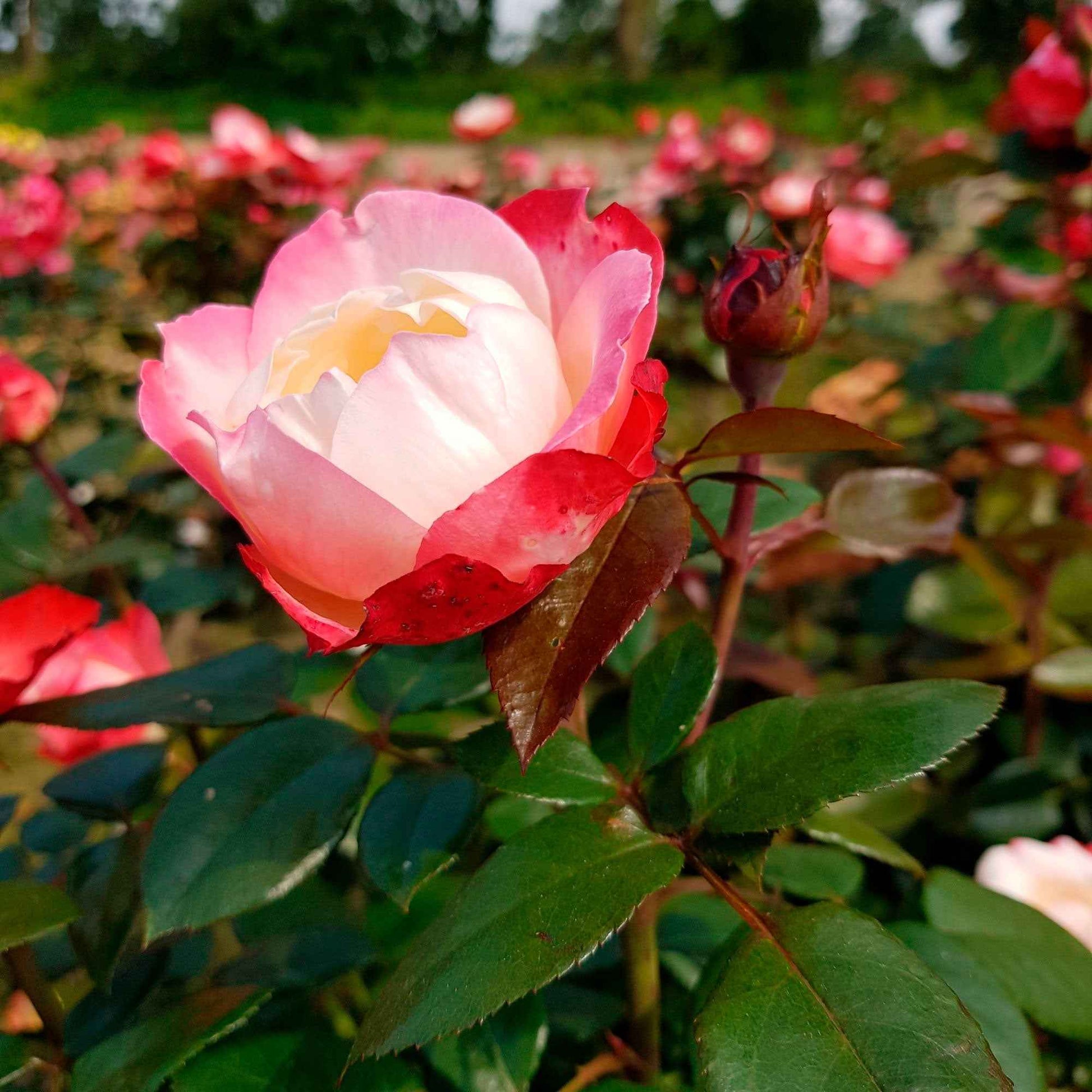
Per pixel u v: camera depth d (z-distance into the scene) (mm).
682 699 224
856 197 934
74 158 1284
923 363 677
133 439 533
